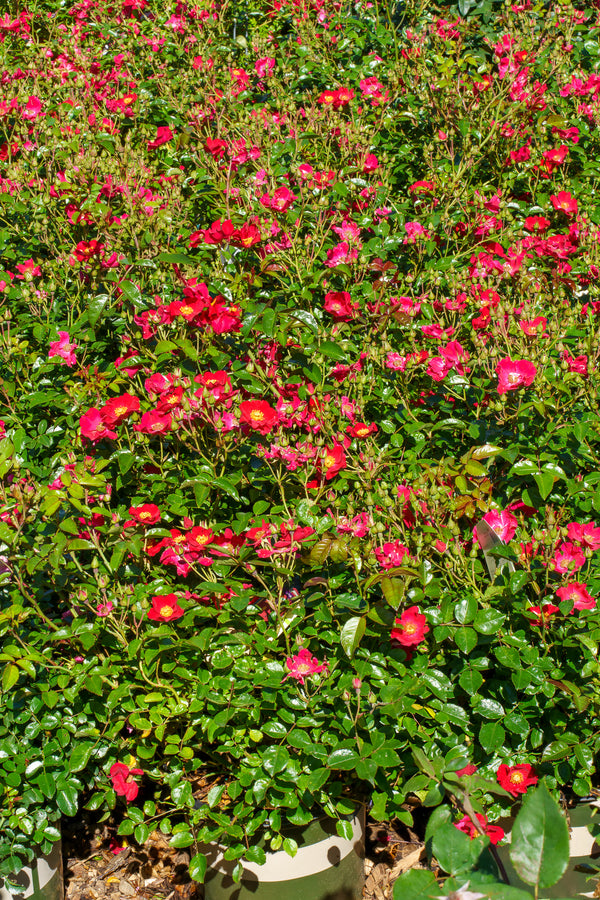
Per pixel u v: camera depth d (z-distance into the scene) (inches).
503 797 79.4
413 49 160.4
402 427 100.8
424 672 78.8
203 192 133.4
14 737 80.8
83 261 108.0
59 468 96.5
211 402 88.4
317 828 81.4
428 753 79.0
